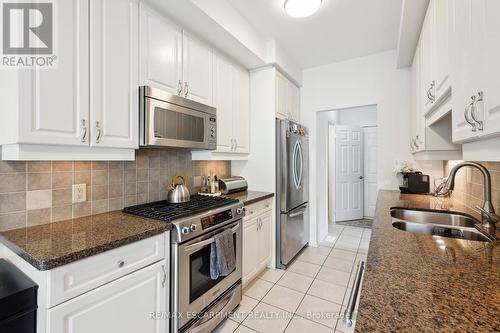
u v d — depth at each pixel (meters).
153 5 1.65
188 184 2.36
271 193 2.67
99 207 1.63
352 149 4.82
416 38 2.11
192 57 1.98
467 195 1.91
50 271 0.93
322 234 3.71
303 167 3.17
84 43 1.25
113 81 1.39
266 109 2.78
